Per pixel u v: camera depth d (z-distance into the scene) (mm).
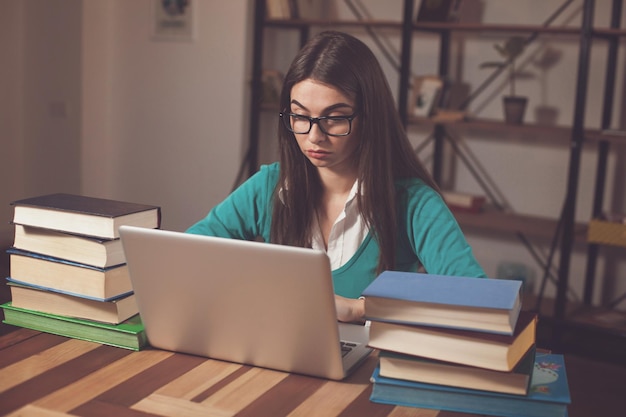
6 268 3914
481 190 4027
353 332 1457
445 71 3986
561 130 3447
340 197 1747
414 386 1153
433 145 4109
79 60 4582
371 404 1163
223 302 1266
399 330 1159
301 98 1557
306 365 1256
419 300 1132
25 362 1297
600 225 3326
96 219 1393
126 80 4711
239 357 1305
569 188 3383
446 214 1703
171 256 1265
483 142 3994
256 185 1895
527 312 1221
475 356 1117
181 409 1132
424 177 1782
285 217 1754
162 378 1242
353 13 4266
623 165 3662
